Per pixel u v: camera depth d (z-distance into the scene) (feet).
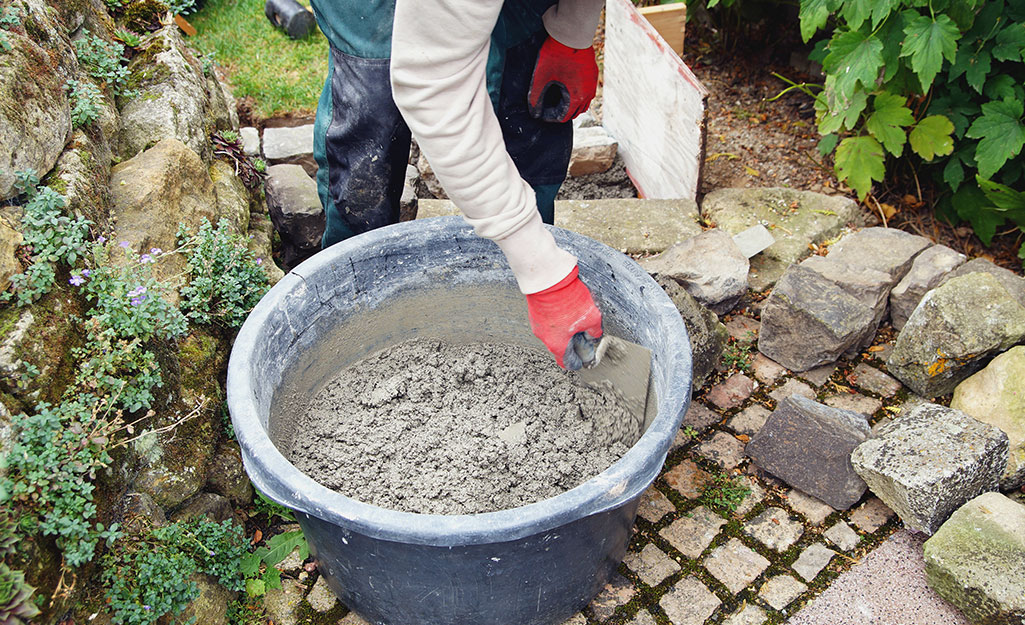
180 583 5.67
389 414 7.20
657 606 6.53
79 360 5.76
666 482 7.48
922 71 8.71
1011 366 7.47
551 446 6.89
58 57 7.28
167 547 5.81
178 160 7.63
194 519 6.36
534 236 5.00
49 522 5.04
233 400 5.69
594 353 5.81
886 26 9.40
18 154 5.99
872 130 9.82
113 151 7.77
